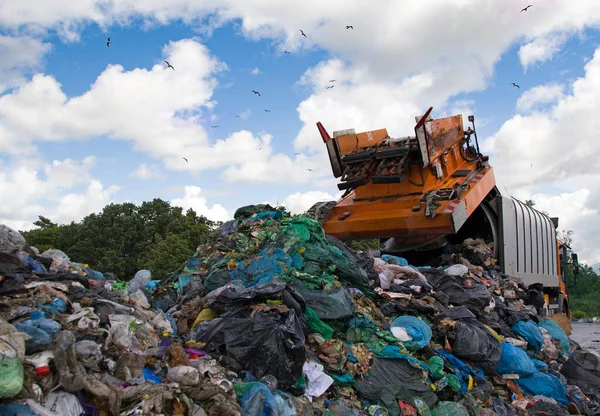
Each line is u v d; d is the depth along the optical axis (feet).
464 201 25.29
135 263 87.30
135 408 10.23
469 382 17.78
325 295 16.62
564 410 19.10
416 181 26.71
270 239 19.70
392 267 22.18
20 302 11.96
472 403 16.69
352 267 19.20
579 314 113.19
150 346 13.10
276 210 22.48
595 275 191.31
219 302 15.39
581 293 178.70
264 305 14.56
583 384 22.68
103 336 12.01
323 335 15.69
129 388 10.53
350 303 17.17
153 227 92.38
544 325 25.29
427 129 25.58
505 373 19.81
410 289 20.81
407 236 26.53
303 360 13.62
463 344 18.78
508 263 29.12
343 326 16.83
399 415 14.84
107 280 18.44
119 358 11.31
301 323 14.92
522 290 27.89
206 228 91.97
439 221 24.76
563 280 40.27
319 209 28.58
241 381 12.60
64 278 14.44
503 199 29.09
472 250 27.73
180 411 10.66
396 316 19.47
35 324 10.88
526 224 31.58
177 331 15.92
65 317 12.14
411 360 16.21
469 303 21.27
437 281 22.56
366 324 17.10
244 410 11.49
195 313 16.42
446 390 16.78
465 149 29.32
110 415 9.96
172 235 80.79
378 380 15.52
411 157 26.53
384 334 17.03
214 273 18.83
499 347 19.84
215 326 14.01
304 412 12.83
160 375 11.84
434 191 25.39
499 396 18.84
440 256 28.07
